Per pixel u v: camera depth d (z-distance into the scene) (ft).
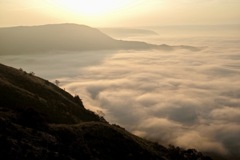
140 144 158.51
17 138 99.35
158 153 173.06
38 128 118.83
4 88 176.24
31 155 92.63
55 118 175.22
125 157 132.98
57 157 98.73
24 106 164.35
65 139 120.26
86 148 120.67
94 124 155.43
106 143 136.77
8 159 86.17
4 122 106.93
